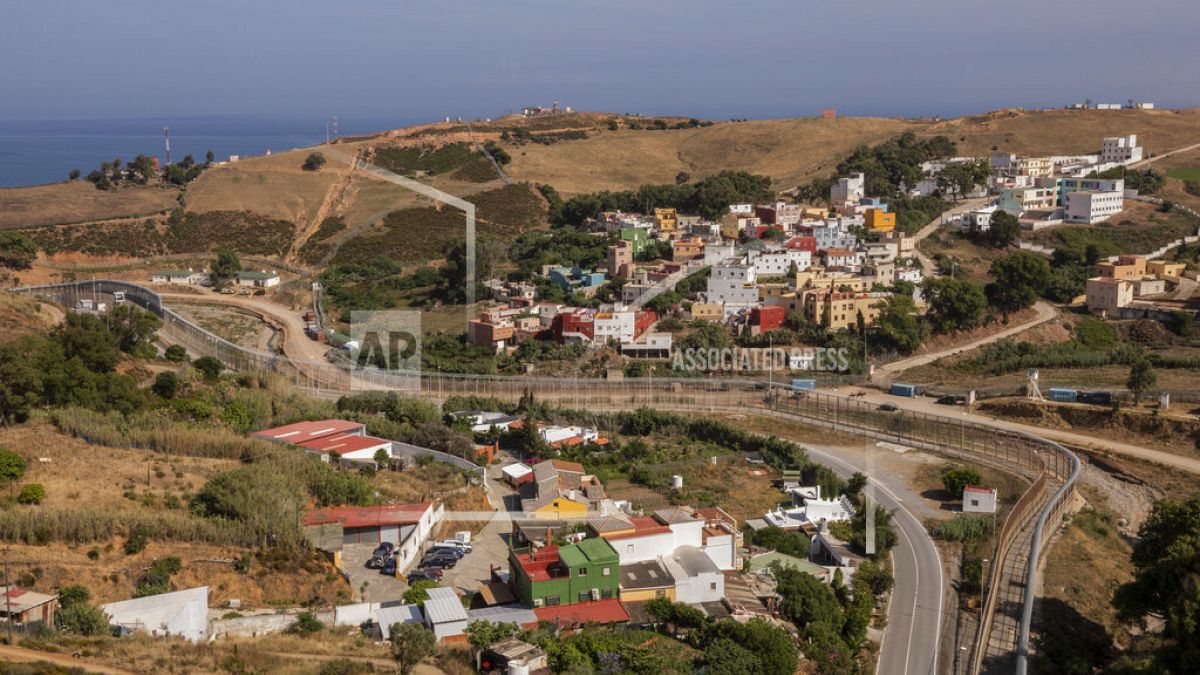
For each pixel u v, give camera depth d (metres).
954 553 76.75
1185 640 53.97
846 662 57.41
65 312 134.75
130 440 76.88
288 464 74.06
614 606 58.56
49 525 58.44
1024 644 61.03
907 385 126.75
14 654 44.66
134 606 52.19
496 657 49.47
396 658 48.09
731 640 54.34
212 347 131.88
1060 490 87.50
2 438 75.06
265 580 58.28
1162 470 100.94
